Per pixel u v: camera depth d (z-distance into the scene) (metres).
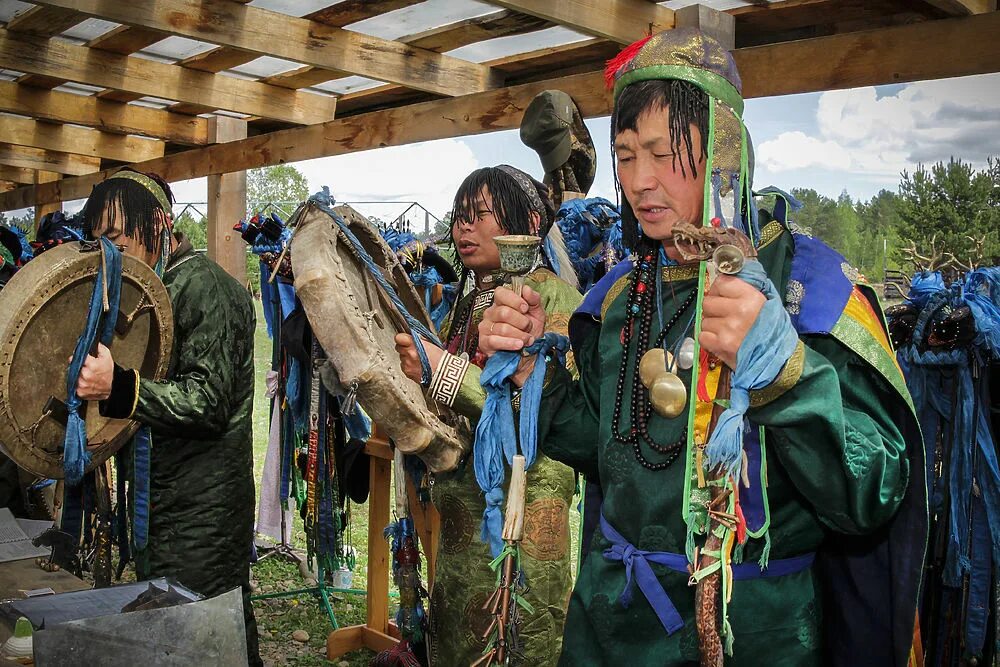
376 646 3.82
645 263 1.50
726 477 1.23
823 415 1.15
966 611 3.37
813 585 1.41
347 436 3.87
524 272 1.54
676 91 1.28
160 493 2.76
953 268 3.69
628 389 1.47
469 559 2.43
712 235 1.15
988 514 3.35
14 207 10.63
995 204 21.17
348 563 3.90
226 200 7.16
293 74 5.91
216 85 5.91
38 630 1.65
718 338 1.16
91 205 2.68
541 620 2.39
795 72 3.77
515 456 1.56
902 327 3.60
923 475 1.34
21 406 2.36
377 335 1.77
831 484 1.20
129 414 2.47
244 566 2.91
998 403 3.50
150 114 6.96
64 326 2.44
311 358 3.29
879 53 3.54
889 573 1.42
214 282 2.75
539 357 1.57
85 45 5.35
